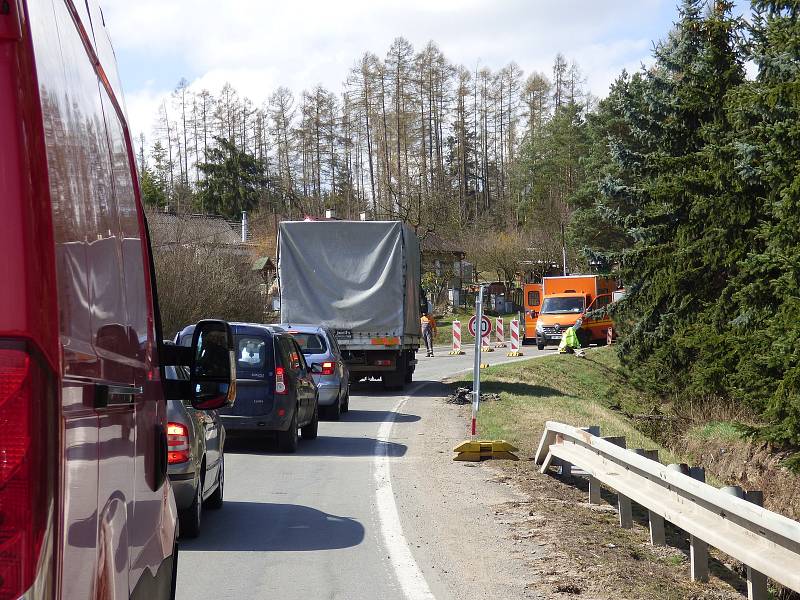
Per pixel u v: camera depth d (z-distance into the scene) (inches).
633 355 1222.9
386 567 323.0
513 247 3275.1
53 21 104.0
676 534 390.6
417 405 942.4
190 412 367.6
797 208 775.1
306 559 335.3
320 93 4168.3
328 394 798.5
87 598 103.0
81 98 119.6
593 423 776.3
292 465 560.1
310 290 1043.9
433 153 4146.2
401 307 1046.4
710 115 1152.2
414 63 4087.1
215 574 314.5
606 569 312.0
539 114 4532.5
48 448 89.0
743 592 300.5
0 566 86.2
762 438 789.2
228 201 4050.2
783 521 231.0
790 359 756.0
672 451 987.3
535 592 288.0
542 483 493.7
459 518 404.2
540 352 1973.4
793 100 807.7
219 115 4298.7
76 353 99.5
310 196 4138.8
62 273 95.9
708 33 1150.3
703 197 1073.5
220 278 1417.3
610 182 1245.1
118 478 124.2
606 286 2142.0
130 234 153.6
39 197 90.7
